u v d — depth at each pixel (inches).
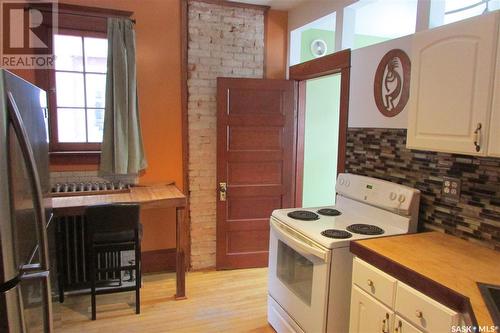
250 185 142.8
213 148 143.8
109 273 126.5
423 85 72.7
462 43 63.7
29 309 48.5
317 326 81.3
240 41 143.7
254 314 111.7
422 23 86.6
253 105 139.6
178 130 139.2
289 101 142.8
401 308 61.2
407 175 90.0
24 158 47.5
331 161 169.3
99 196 116.5
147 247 139.6
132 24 123.8
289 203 147.3
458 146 65.2
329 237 81.0
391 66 93.8
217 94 136.1
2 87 41.9
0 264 41.4
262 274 141.3
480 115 60.7
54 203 106.7
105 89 121.7
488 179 70.2
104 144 123.5
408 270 59.9
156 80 134.3
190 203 143.1
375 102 100.1
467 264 62.4
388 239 76.7
